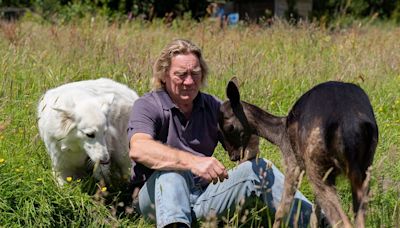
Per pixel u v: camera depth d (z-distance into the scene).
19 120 7.24
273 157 6.85
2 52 10.48
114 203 6.06
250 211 5.52
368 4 33.22
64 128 5.94
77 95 6.16
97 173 6.17
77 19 18.16
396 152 6.79
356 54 11.60
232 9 31.28
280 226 5.31
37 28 15.33
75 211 5.56
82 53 10.50
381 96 9.09
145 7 21.48
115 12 20.56
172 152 5.12
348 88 5.11
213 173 4.96
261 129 5.80
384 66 10.88
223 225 5.55
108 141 6.17
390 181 5.81
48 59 10.25
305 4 30.86
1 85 8.12
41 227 5.34
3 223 5.29
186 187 5.21
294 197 5.29
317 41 13.00
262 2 31.61
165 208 5.04
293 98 8.79
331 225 4.77
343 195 6.06
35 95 8.09
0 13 21.52
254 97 8.46
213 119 5.78
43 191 5.57
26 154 6.34
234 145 5.91
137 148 5.22
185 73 5.38
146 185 5.42
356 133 4.73
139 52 11.01
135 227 5.58
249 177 5.29
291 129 5.38
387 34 16.02
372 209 5.45
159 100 5.54
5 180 5.51
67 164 6.21
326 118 4.91
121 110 6.33
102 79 6.91
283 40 13.26
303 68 10.10
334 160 4.89
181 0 21.91
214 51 11.30
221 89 8.80
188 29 16.47
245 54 10.58
